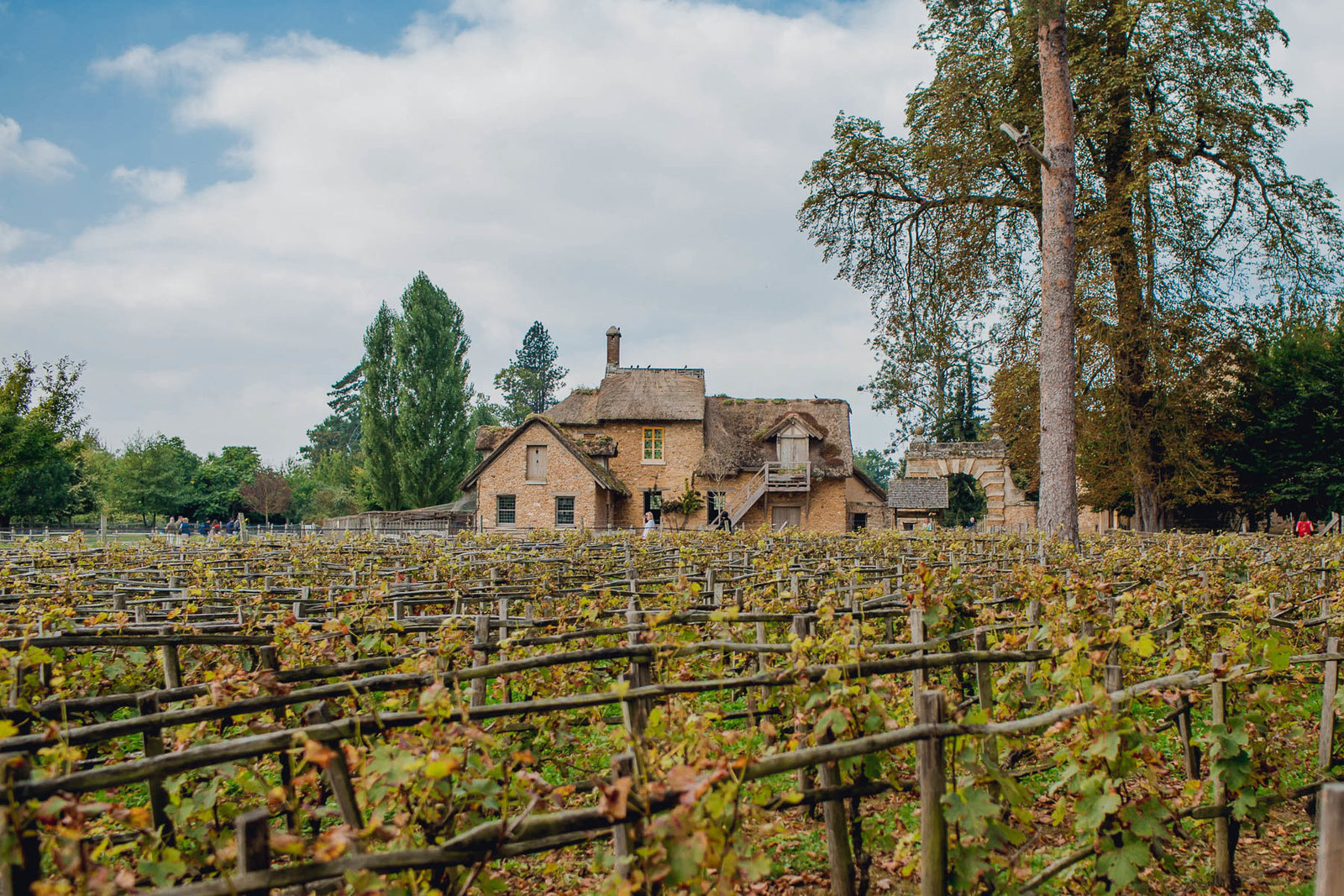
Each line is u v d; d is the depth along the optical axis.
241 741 2.72
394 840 2.94
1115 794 3.42
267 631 6.19
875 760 3.57
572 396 46.22
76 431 45.81
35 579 10.08
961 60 24.91
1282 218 26.42
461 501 51.72
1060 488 16.83
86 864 2.32
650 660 4.19
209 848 3.28
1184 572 9.28
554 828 2.68
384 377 56.94
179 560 13.30
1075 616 5.22
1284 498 32.03
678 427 43.50
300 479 80.50
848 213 27.28
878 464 111.62
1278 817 5.21
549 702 3.35
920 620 4.78
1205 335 27.28
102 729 3.18
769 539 15.36
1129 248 26.69
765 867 2.58
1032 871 4.20
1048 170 17.25
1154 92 25.81
